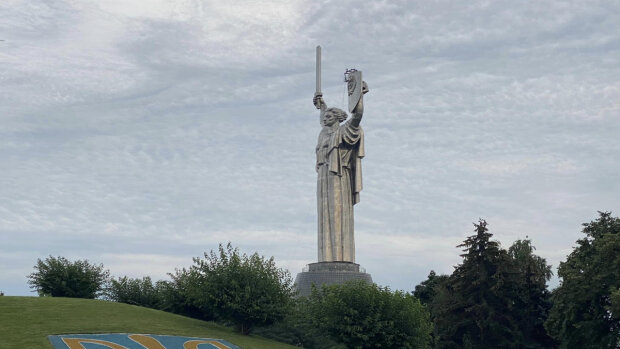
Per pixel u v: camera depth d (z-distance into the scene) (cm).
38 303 8838
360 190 12431
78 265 10531
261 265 9006
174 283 10338
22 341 6931
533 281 11019
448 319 10544
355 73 12319
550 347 10788
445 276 12131
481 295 10556
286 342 9325
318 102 13388
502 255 10762
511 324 10356
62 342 6975
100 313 8556
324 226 12381
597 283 8562
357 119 12256
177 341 7556
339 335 8381
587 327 8644
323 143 12688
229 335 8450
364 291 8525
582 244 9381
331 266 11888
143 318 8612
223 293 8681
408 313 8456
